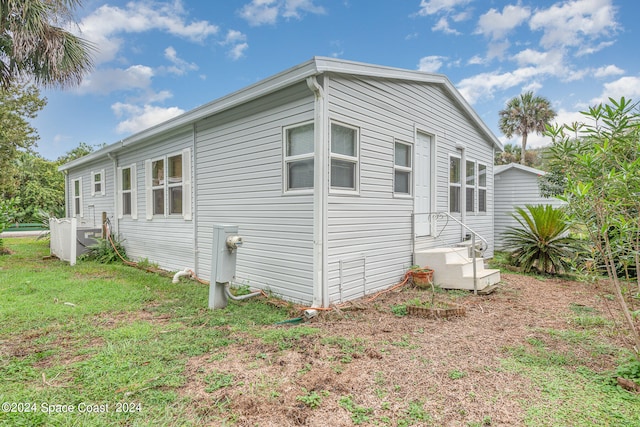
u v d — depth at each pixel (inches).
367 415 87.1
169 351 125.7
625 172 95.0
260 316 170.2
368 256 207.9
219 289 184.4
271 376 107.1
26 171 899.4
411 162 244.8
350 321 162.1
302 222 188.2
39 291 217.9
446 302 190.2
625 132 103.7
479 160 346.0
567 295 210.5
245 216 224.2
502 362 116.0
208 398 95.0
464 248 258.5
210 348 129.3
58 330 150.3
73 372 110.3
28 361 118.8
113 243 364.2
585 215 105.7
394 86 228.7
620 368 106.2
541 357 120.0
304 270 187.2
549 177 360.5
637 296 109.4
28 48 258.1
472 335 141.9
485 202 361.1
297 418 85.9
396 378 105.6
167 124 281.3
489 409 89.1
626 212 106.5
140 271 295.9
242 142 225.5
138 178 340.5
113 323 160.4
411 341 135.5
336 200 185.9
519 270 287.9
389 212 224.4
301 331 145.8
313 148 183.3
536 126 851.4
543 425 82.3
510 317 167.0
